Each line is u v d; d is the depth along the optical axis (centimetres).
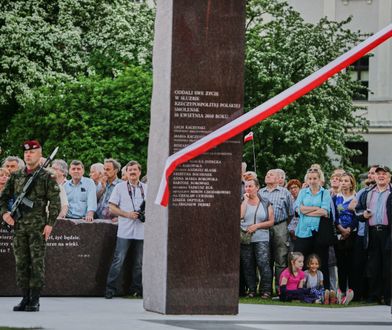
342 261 1766
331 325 1177
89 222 1648
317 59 3822
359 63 4825
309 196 1706
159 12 1298
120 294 1658
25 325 1102
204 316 1241
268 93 3753
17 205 1306
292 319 1244
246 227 1703
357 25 4822
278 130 3666
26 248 1316
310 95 3759
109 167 1728
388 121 4772
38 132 3428
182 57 1248
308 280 1659
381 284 1672
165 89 1262
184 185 1252
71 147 3259
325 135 3694
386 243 1659
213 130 1253
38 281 1301
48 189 1305
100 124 3275
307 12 4847
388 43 4775
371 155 4784
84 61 4012
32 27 3962
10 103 4000
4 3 4056
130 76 3366
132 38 3916
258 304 1541
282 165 3634
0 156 3556
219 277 1261
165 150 1259
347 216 1741
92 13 4172
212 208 1258
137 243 1627
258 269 1750
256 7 3897
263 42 3831
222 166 1259
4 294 1595
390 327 1172
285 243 1736
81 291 1642
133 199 1619
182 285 1253
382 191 1683
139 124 3275
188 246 1254
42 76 3875
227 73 1255
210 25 1253
